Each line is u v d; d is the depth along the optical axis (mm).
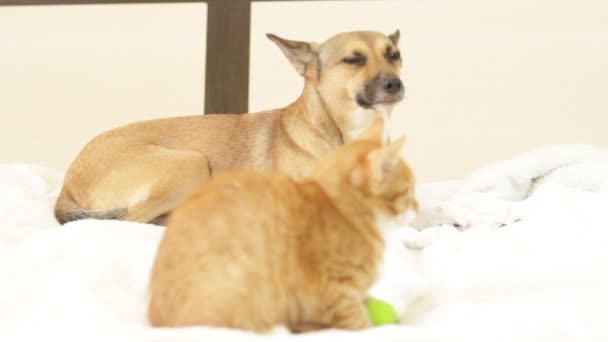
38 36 4773
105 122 4750
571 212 2555
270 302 1412
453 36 4492
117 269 1956
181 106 4738
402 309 1772
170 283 1383
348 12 4582
